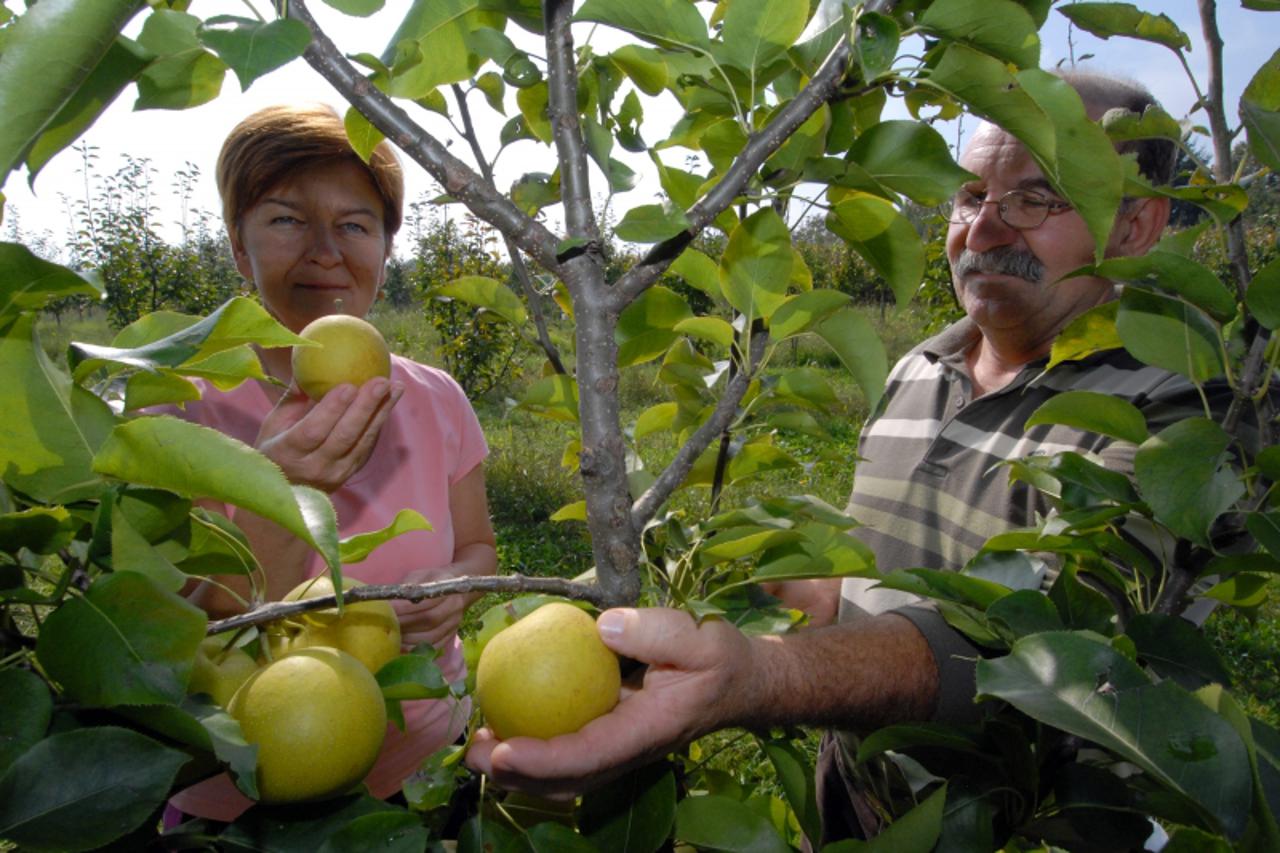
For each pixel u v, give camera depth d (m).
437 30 1.13
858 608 2.23
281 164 2.16
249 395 2.16
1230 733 0.84
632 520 1.08
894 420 2.51
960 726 1.26
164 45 0.90
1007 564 1.34
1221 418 1.58
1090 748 1.43
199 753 0.91
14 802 0.72
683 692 1.07
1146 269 1.04
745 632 1.29
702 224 0.98
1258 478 1.06
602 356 1.03
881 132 1.05
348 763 0.96
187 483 0.81
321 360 1.46
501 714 1.04
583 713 1.03
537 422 11.23
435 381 2.55
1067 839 1.19
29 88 0.75
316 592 1.13
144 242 13.27
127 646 0.77
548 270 1.04
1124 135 1.13
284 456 1.42
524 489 8.27
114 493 0.81
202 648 1.04
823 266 20.67
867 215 1.18
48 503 0.87
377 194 2.37
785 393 1.20
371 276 2.41
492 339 9.98
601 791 1.16
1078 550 1.25
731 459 1.44
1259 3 0.97
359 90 0.92
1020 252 2.08
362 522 2.17
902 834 1.14
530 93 1.26
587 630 1.07
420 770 1.08
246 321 0.90
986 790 1.22
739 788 1.42
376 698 1.01
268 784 0.93
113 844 0.86
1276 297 0.97
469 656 1.26
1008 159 2.07
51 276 0.76
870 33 0.89
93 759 0.76
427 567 2.24
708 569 1.34
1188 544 1.12
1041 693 0.93
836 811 2.47
